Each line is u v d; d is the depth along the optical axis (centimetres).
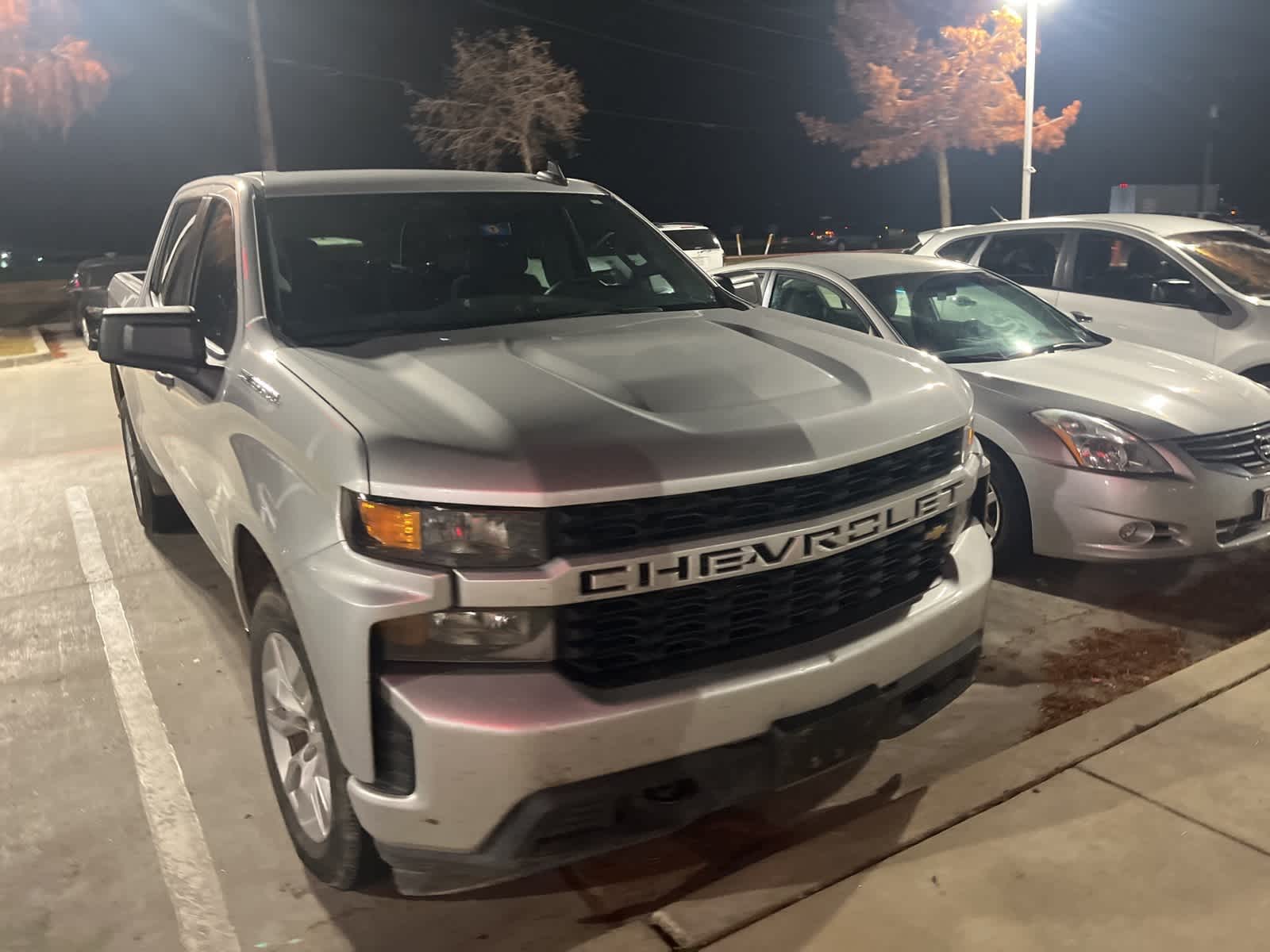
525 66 2802
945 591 304
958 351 562
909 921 275
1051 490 481
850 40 2578
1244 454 478
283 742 312
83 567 584
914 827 316
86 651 473
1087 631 465
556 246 408
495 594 239
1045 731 371
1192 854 297
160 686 437
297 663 294
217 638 482
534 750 237
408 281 368
